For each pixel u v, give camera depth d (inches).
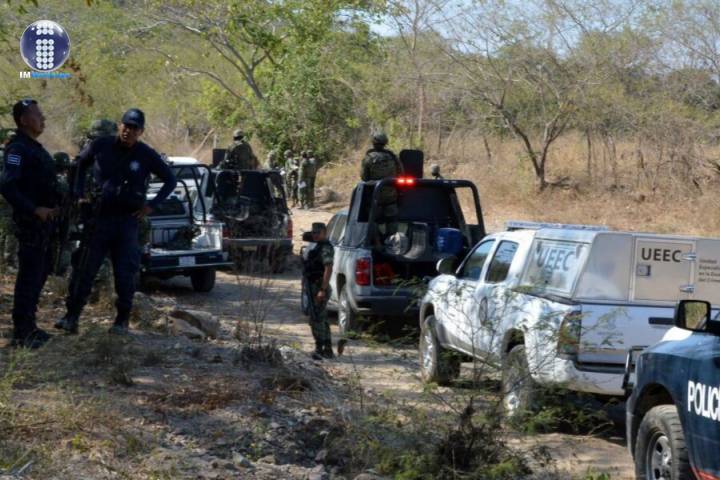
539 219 1071.6
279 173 855.7
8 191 354.3
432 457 283.1
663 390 284.2
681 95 1174.3
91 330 380.8
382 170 646.5
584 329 347.9
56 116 1278.3
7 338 382.6
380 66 1446.9
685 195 1108.5
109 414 295.7
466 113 1333.7
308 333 566.9
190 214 730.2
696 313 352.2
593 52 1178.6
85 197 391.5
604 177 1167.0
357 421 311.6
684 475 262.7
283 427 311.4
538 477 298.8
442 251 570.9
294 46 1409.9
